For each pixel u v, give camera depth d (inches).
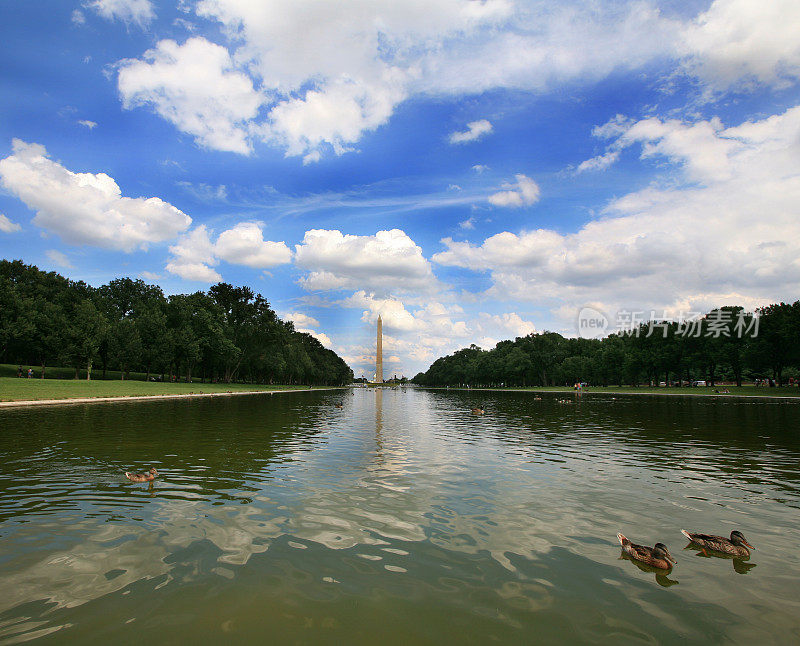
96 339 2859.3
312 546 369.4
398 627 257.0
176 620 260.4
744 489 560.7
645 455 792.3
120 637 243.3
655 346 4013.3
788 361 3186.5
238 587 299.9
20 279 3826.3
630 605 287.6
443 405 2437.3
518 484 578.2
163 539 380.8
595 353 5349.4
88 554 349.7
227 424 1203.9
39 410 1448.1
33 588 296.0
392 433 1101.7
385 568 331.6
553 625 262.2
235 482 571.5
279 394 3587.6
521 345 6545.3
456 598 290.7
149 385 2970.0
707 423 1322.6
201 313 3809.1
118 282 4382.4
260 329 4352.9
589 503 497.4
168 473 616.7
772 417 1501.0
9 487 539.8
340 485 561.6
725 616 276.8
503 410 1921.8
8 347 3019.2
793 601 296.4
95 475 600.7
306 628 253.9
